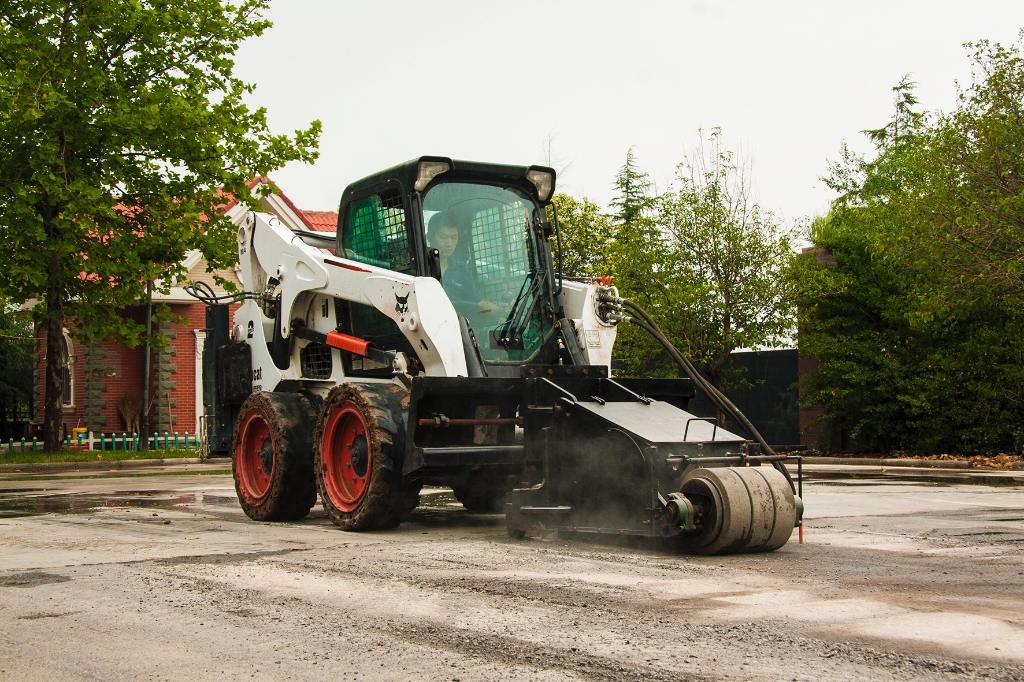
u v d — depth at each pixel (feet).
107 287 67.62
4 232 61.36
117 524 26.45
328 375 27.99
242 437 28.43
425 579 16.76
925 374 62.75
